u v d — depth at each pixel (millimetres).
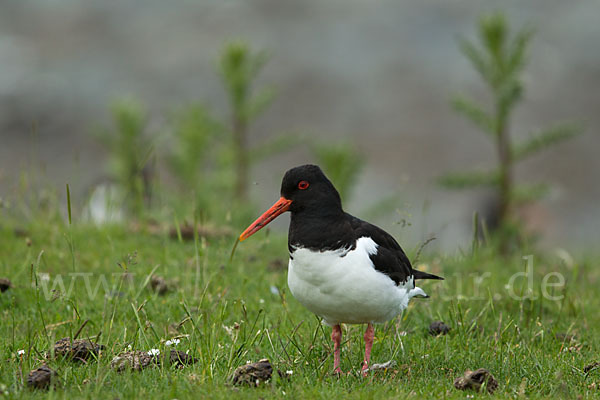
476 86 37969
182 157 16000
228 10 45812
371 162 32188
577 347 9078
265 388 7133
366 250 7590
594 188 30656
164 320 9602
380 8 45719
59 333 9023
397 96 37500
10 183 13766
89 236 12922
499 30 14734
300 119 35594
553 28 41969
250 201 16031
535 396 7234
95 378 7180
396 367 8141
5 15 43656
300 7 46312
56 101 35469
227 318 9688
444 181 15008
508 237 14219
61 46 40875
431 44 41750
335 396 6973
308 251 7602
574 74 38125
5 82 36688
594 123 34438
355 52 41375
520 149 14797
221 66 16953
